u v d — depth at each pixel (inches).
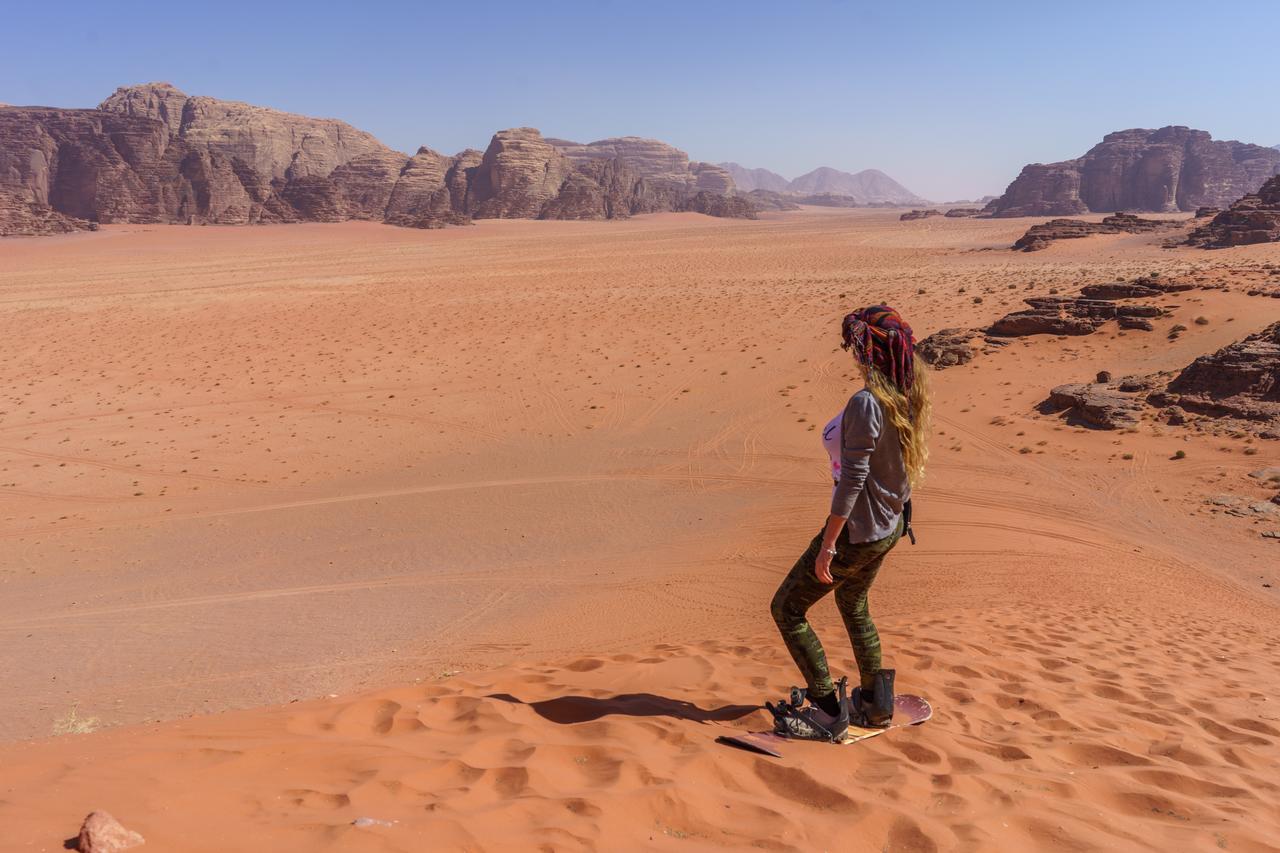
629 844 115.4
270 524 1092.5
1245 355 1254.3
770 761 150.0
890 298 2436.0
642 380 1827.0
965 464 1157.7
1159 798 142.7
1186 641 372.5
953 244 5605.3
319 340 2345.0
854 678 226.7
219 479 1325.0
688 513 1036.5
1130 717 200.7
